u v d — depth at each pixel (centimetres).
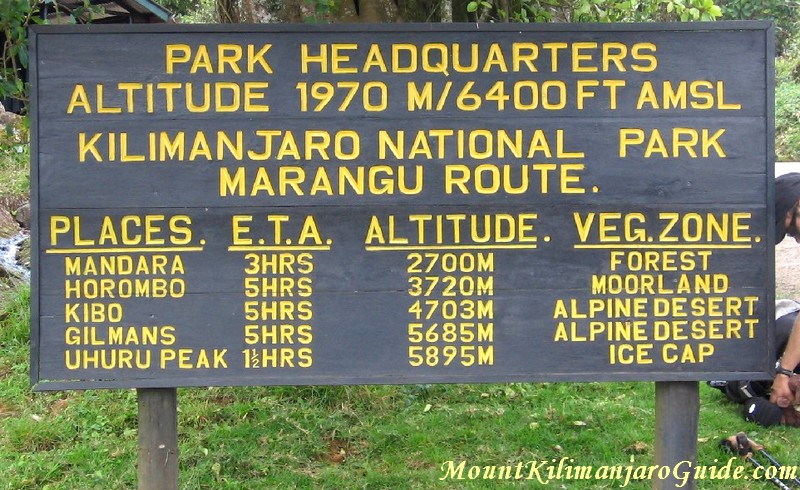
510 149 332
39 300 326
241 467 446
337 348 332
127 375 329
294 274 331
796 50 2030
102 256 327
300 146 330
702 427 491
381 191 331
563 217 333
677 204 333
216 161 329
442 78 331
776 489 415
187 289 329
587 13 557
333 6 498
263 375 331
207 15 1619
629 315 335
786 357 480
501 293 334
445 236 332
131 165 327
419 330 333
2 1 474
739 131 332
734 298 335
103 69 326
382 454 465
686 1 562
